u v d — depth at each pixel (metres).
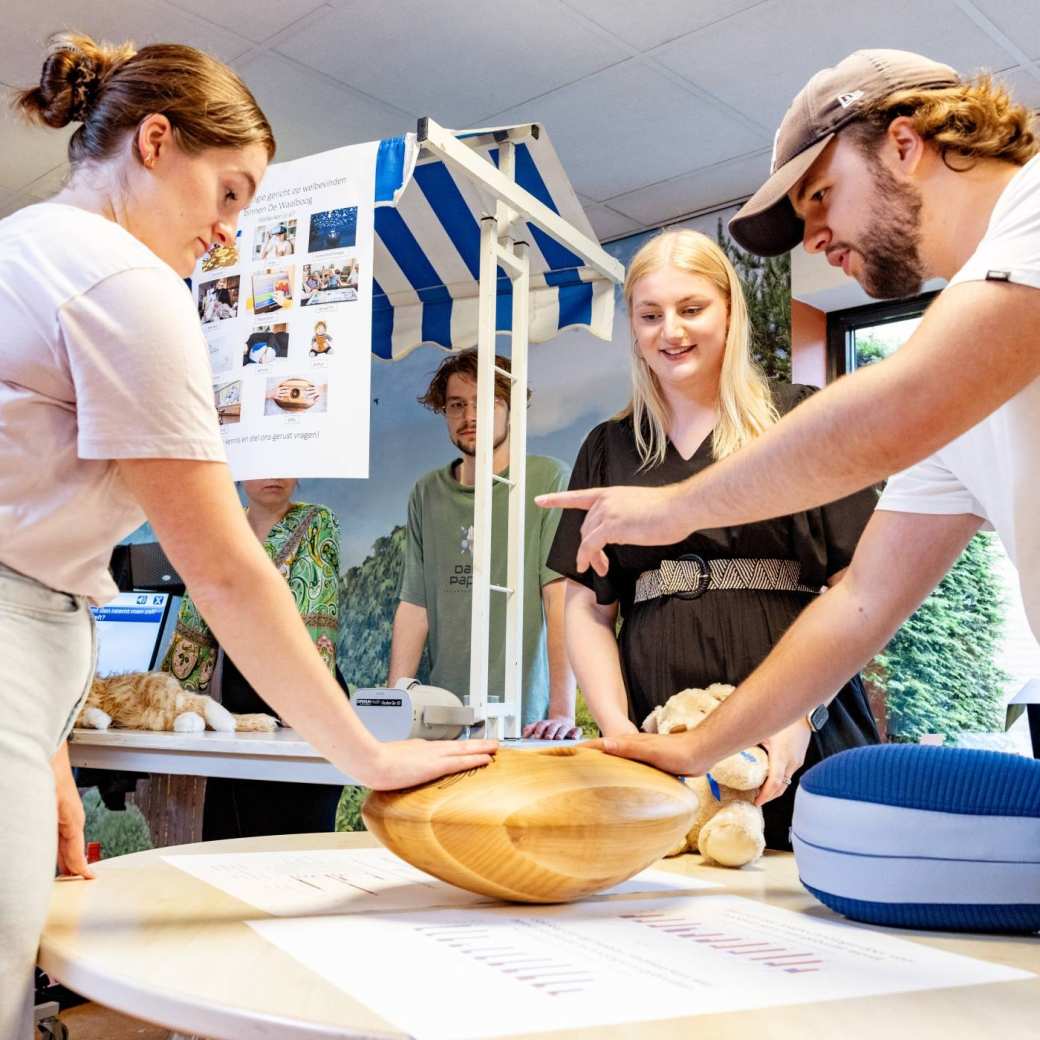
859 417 0.79
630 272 1.66
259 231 2.54
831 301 4.32
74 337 0.83
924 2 3.13
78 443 0.83
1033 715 2.35
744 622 1.50
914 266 0.99
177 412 0.84
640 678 1.56
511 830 0.80
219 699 2.70
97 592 0.91
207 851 1.11
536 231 3.25
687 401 1.64
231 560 0.86
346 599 5.34
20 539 0.83
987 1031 0.52
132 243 0.88
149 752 2.18
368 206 2.45
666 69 3.50
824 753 1.40
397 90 3.66
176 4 3.20
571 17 3.23
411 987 0.58
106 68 1.06
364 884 0.93
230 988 0.58
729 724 1.04
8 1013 0.73
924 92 0.94
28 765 0.80
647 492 0.97
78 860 0.95
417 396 5.24
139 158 1.00
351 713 0.88
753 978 0.61
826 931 0.76
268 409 2.47
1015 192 0.80
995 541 3.87
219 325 2.58
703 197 4.44
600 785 0.85
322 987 0.58
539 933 0.73
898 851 0.76
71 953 0.67
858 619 1.05
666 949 0.68
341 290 2.44
